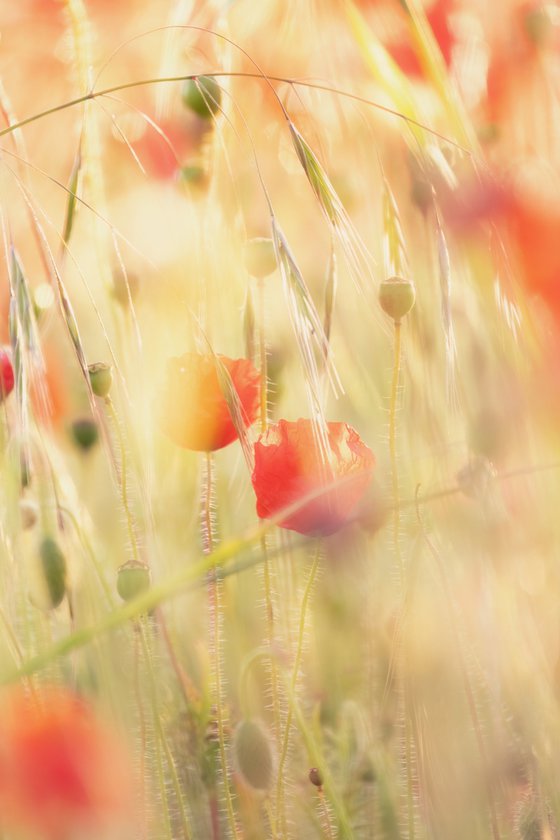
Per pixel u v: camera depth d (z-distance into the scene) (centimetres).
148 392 151
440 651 148
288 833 147
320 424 142
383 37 159
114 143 166
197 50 160
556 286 141
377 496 153
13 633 147
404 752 150
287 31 163
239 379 146
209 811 149
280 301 160
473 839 148
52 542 148
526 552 148
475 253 145
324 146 160
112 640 151
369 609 151
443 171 146
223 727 151
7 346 153
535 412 145
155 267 148
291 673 149
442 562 147
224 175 156
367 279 148
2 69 170
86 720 140
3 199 147
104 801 138
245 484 159
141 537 153
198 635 156
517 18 160
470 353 148
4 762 137
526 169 143
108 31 171
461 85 161
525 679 149
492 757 148
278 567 153
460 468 148
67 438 160
